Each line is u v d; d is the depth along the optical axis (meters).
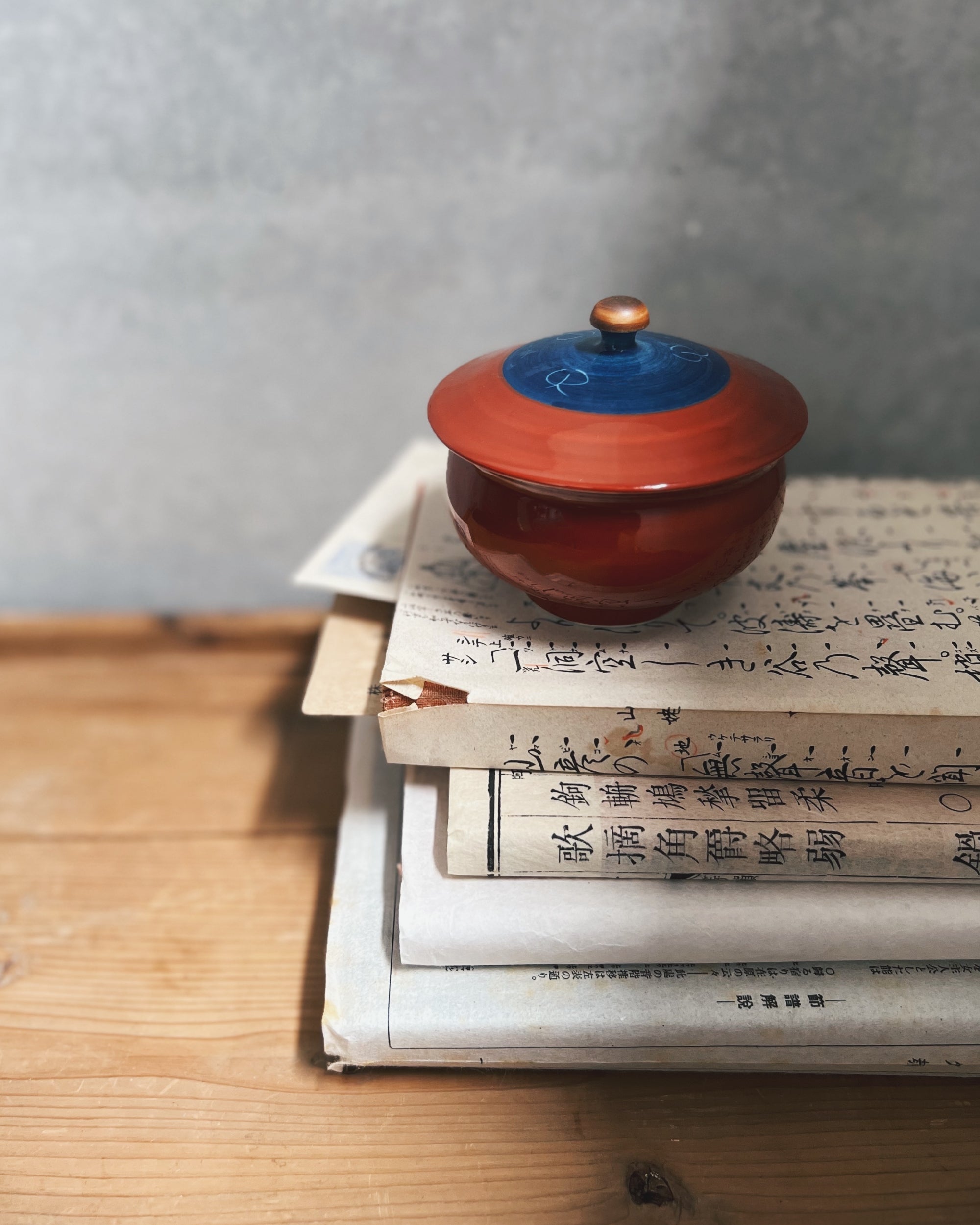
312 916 0.44
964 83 0.46
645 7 0.45
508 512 0.35
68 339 0.52
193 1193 0.35
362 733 0.49
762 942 0.36
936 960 0.37
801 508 0.48
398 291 0.51
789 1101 0.38
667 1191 0.35
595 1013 0.36
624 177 0.48
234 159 0.48
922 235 0.49
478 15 0.45
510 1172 0.36
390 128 0.47
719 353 0.37
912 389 0.53
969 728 0.35
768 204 0.48
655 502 0.33
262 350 0.52
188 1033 0.40
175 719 0.55
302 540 0.58
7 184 0.49
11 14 0.45
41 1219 0.35
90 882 0.46
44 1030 0.40
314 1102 0.38
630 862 0.36
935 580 0.42
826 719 0.35
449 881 0.37
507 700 0.36
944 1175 0.36
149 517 0.57
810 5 0.44
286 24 0.45
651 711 0.36
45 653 0.59
